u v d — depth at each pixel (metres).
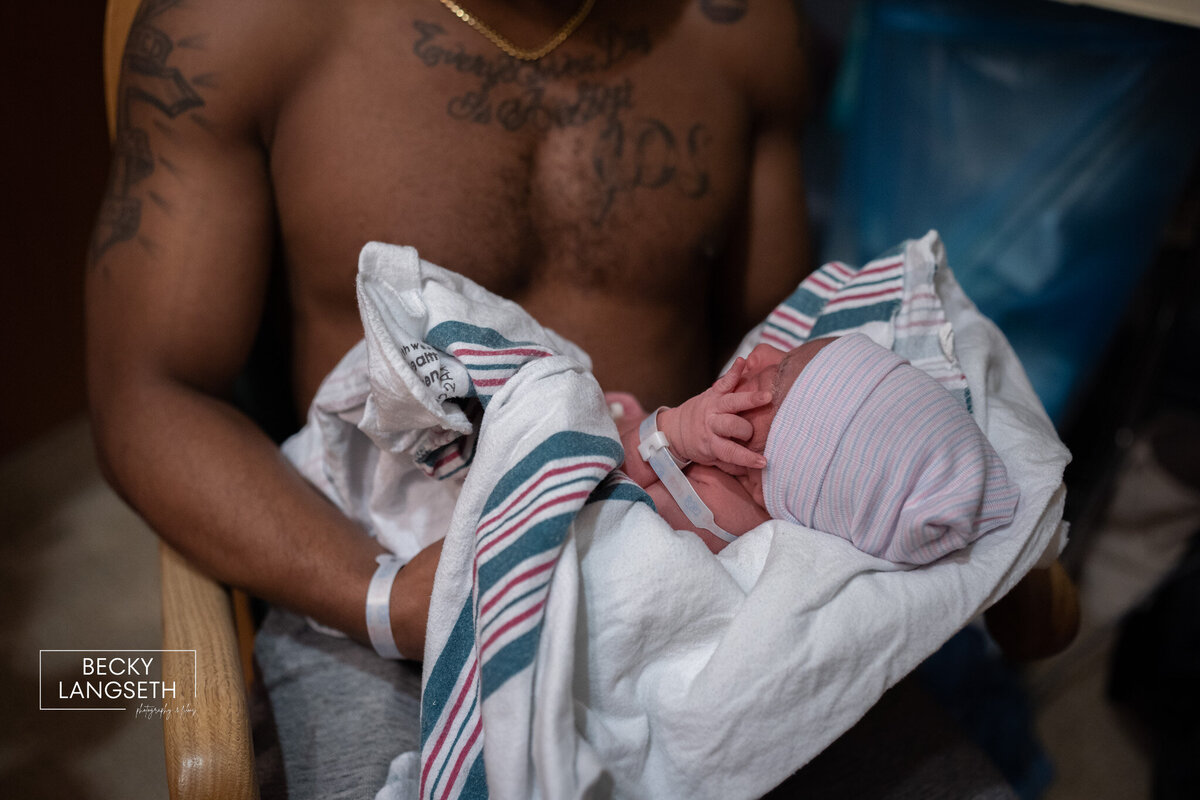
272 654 0.82
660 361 0.95
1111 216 1.25
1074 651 1.46
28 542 1.63
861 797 0.75
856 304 0.81
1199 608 1.29
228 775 0.58
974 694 1.11
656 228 0.91
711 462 0.71
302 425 0.93
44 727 1.30
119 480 0.76
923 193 1.34
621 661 0.57
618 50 0.89
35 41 1.55
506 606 0.54
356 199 0.81
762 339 0.86
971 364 0.77
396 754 0.72
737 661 0.56
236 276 0.81
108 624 1.49
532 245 0.87
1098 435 1.43
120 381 0.77
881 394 0.65
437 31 0.83
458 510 0.61
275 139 0.82
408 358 0.62
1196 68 1.14
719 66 0.94
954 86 1.27
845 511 0.64
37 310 1.71
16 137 1.57
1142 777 1.32
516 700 0.52
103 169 1.72
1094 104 1.20
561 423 0.60
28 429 1.76
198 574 0.75
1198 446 1.61
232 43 0.78
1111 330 1.31
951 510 0.60
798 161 1.05
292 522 0.73
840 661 0.58
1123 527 1.58
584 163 0.88
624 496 0.61
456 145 0.83
